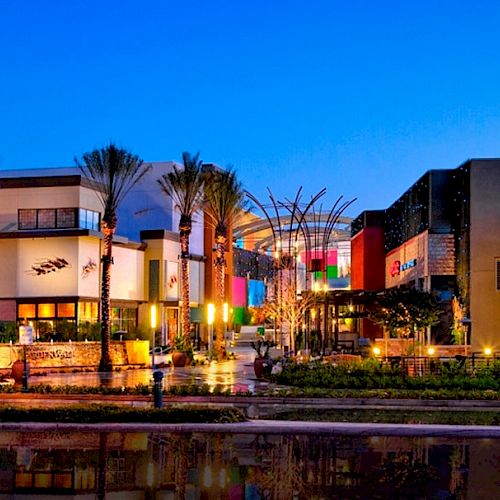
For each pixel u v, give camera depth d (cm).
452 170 4294
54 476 1241
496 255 3950
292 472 1264
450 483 1180
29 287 4450
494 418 1922
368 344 4572
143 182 5659
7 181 4644
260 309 7944
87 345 3769
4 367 3344
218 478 1223
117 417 1758
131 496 1109
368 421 1853
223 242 4472
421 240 4475
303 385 2606
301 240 7762
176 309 5475
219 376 3222
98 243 4606
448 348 3788
